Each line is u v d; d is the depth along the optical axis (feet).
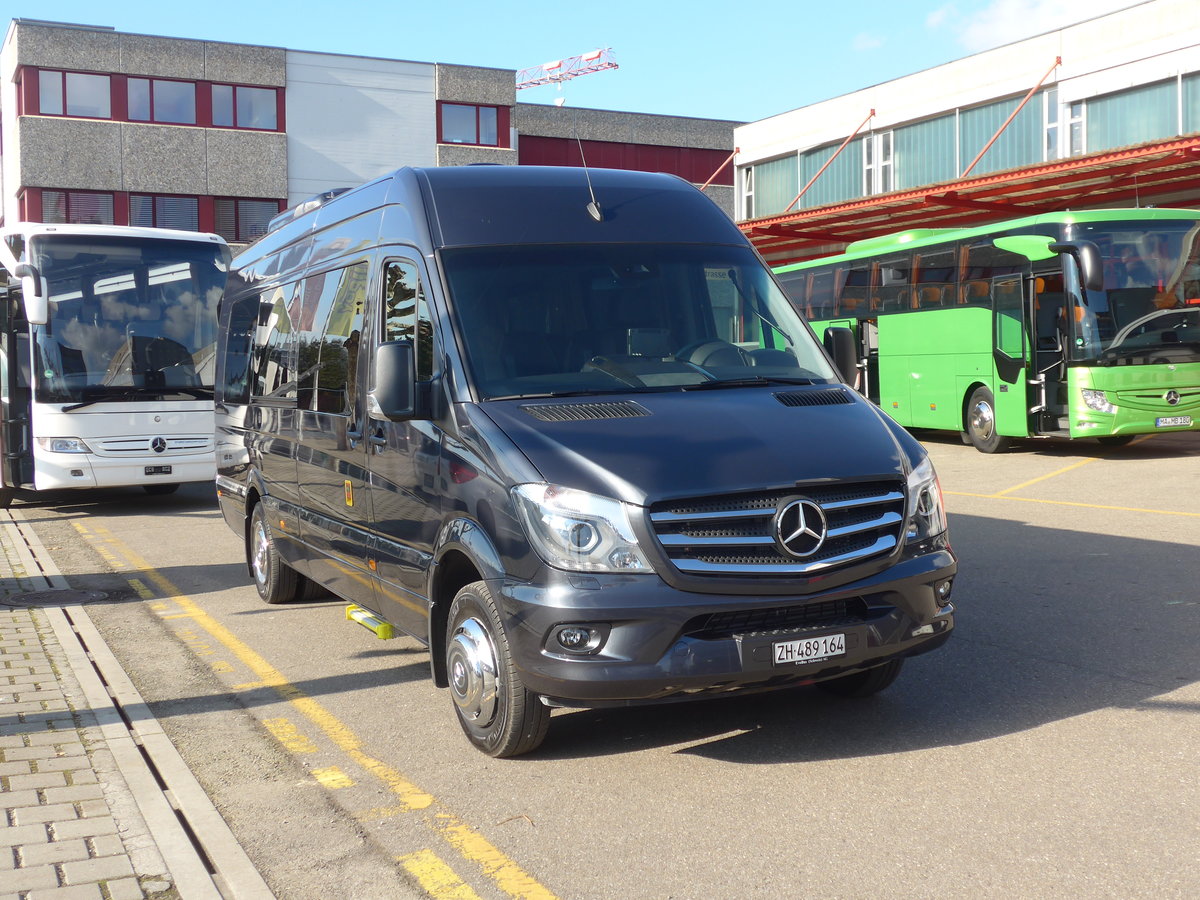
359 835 14.96
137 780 16.46
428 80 140.77
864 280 72.23
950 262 63.67
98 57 124.47
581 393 18.06
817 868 13.30
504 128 145.59
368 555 21.44
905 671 20.94
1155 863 12.94
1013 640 22.57
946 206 80.12
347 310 22.86
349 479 22.26
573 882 13.32
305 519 25.34
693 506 15.61
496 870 13.74
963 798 15.07
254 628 27.12
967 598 26.35
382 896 13.21
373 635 26.03
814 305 77.87
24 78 122.01
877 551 16.28
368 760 17.79
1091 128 92.12
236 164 130.41
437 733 18.93
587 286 19.58
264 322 29.37
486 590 16.98
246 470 30.32
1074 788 15.19
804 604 15.79
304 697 21.33
